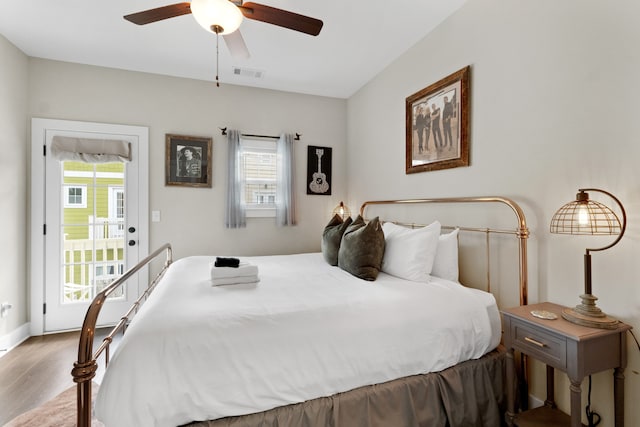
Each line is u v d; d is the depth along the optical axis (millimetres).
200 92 3346
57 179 2902
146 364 1090
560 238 1558
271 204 3639
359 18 2258
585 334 1168
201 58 2861
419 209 2604
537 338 1316
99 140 2990
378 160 3221
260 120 3570
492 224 1933
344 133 3938
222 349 1184
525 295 1657
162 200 3227
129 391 1052
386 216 3082
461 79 2111
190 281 1836
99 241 3049
